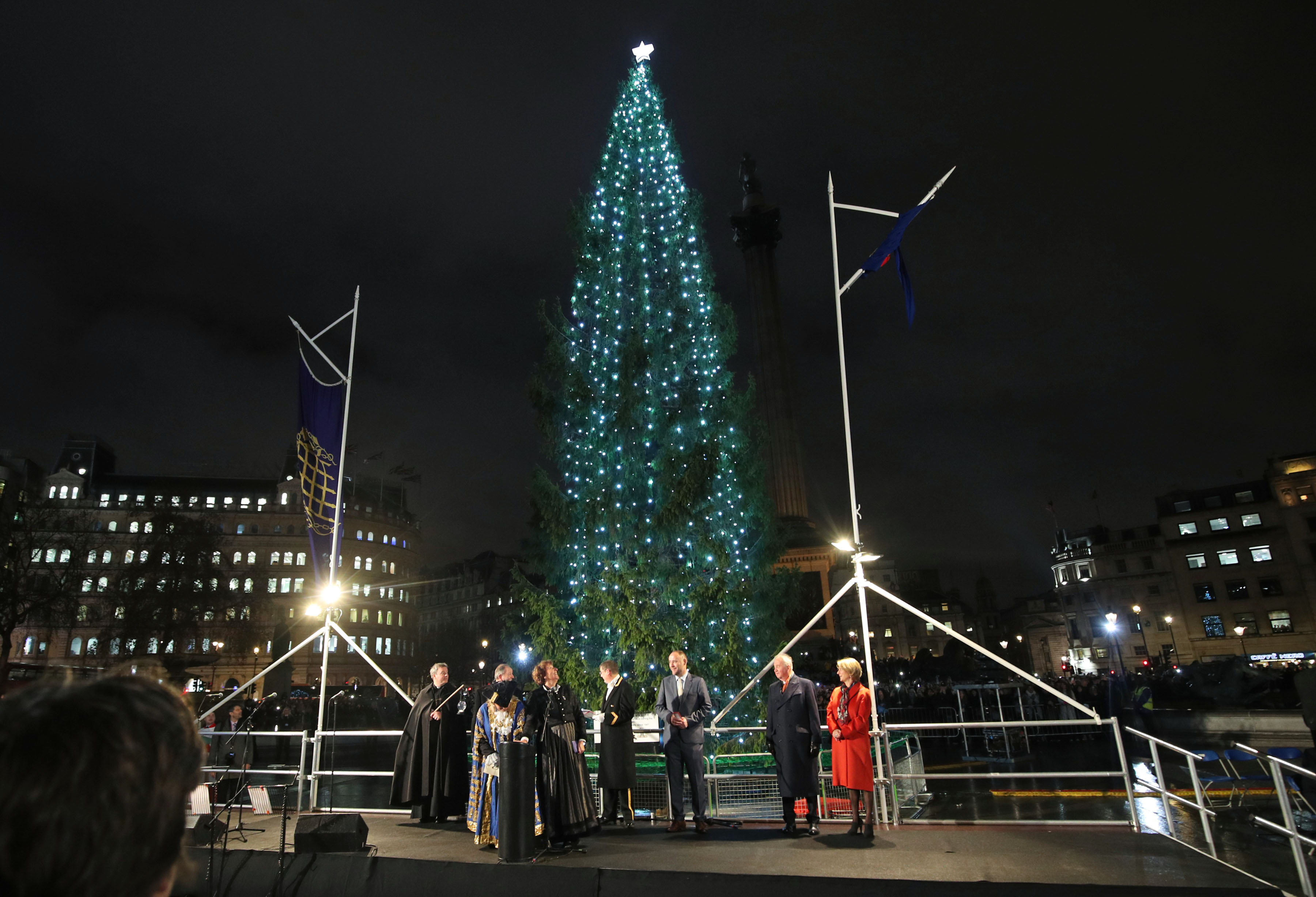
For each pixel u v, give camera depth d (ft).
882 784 32.83
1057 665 323.16
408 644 327.47
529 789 27.32
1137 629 287.07
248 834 33.37
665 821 36.17
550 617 52.01
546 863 26.53
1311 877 29.96
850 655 169.89
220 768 42.91
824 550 216.95
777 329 233.76
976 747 88.17
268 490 313.94
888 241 37.83
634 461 54.49
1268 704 93.45
